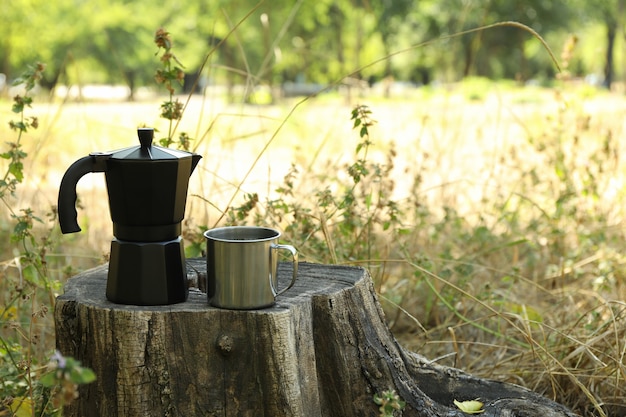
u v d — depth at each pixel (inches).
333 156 279.9
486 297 152.0
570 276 185.5
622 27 316.8
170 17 1132.5
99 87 1334.9
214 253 91.1
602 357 132.3
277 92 373.4
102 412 92.1
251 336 90.8
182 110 128.2
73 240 177.9
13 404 108.6
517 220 198.4
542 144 200.4
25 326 139.5
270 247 91.3
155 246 92.0
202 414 91.9
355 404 99.1
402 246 153.4
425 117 230.1
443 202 215.9
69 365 66.0
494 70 1334.9
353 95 303.1
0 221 184.9
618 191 217.6
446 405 110.6
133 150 89.7
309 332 95.6
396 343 108.0
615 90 330.0
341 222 143.3
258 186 243.0
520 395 112.6
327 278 104.4
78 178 88.1
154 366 90.7
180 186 91.3
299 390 92.1
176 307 92.2
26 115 311.0
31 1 858.1
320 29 985.5
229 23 155.4
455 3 1142.3
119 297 93.0
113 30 1133.7
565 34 1246.9
